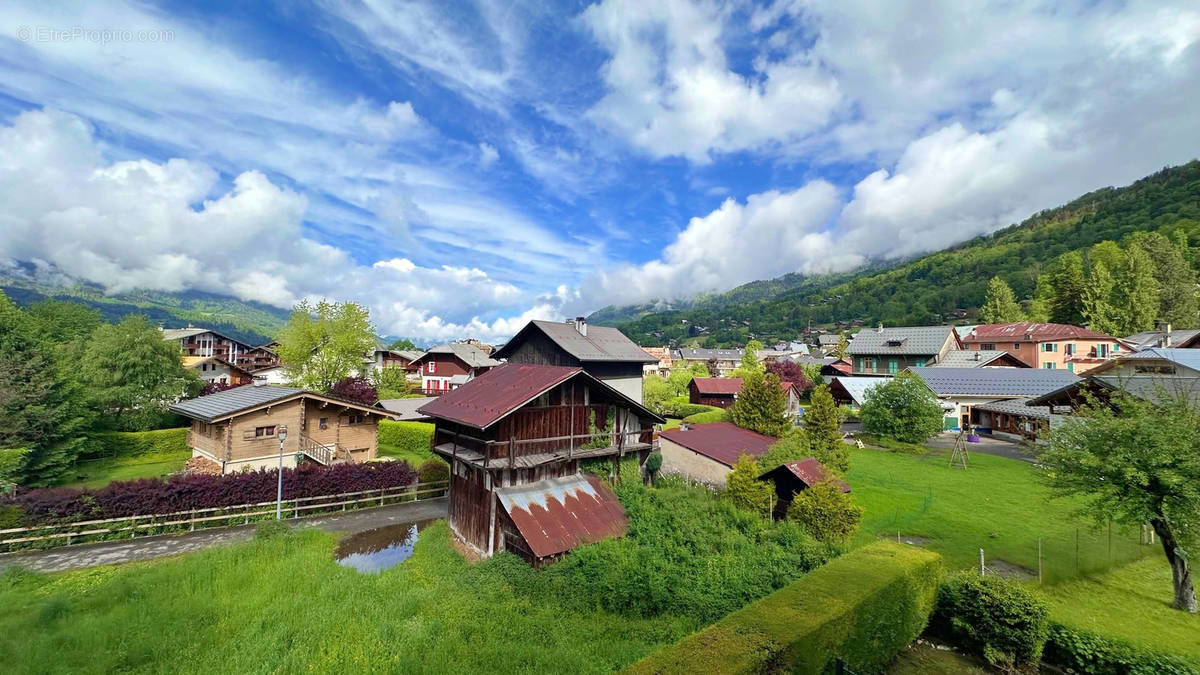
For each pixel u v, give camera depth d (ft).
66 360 120.16
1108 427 44.73
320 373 164.76
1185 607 42.93
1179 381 71.46
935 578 37.83
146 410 126.00
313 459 99.55
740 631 26.55
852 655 29.58
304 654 36.27
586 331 132.87
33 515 62.54
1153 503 41.86
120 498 67.46
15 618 41.73
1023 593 34.55
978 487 87.81
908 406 120.78
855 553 38.19
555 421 66.28
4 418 82.69
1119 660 31.07
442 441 72.84
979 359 181.68
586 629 40.68
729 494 66.28
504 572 52.42
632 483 68.80
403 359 258.78
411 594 47.42
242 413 92.27
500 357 141.18
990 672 33.19
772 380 102.27
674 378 220.64
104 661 35.19
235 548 59.11
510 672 33.81
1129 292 216.74
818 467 65.31
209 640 39.29
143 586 48.83
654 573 45.80
